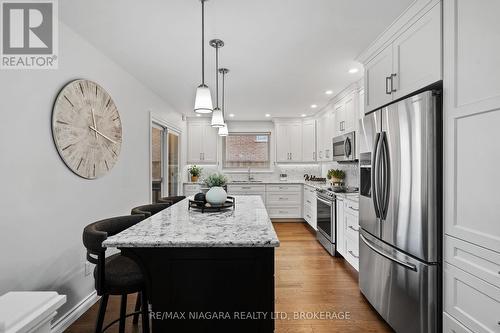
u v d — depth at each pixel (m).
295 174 6.60
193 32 2.28
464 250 1.49
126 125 3.20
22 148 1.81
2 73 1.71
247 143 6.68
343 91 4.02
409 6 1.88
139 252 1.36
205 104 2.11
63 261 2.16
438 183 1.67
